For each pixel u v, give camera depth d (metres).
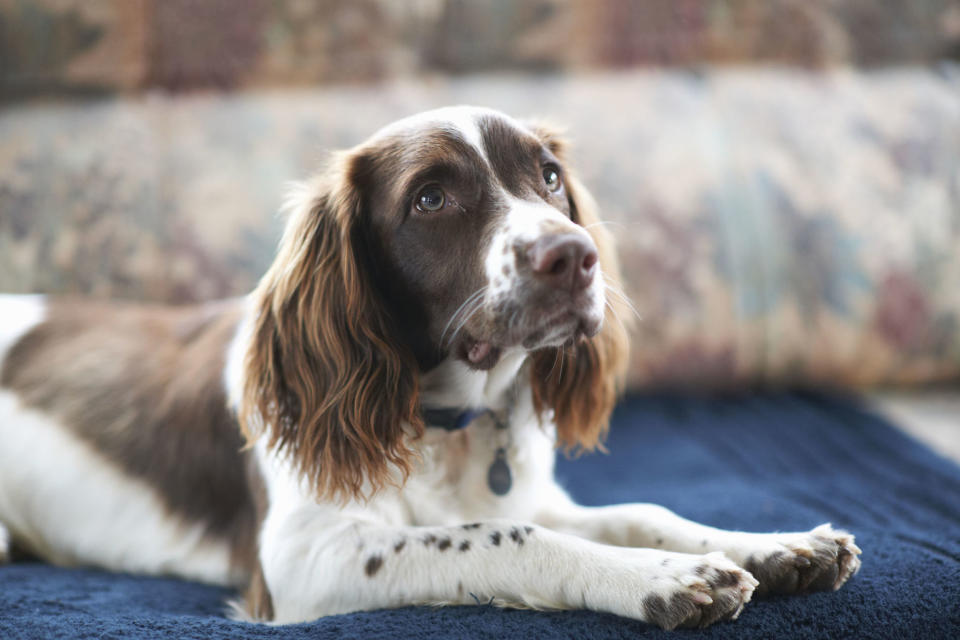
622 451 3.74
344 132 4.23
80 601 2.25
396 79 4.47
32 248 3.93
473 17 4.54
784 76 4.73
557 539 1.98
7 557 2.76
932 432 3.88
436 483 2.33
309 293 2.31
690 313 4.30
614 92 4.55
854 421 4.00
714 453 3.67
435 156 2.18
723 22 4.71
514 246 2.01
